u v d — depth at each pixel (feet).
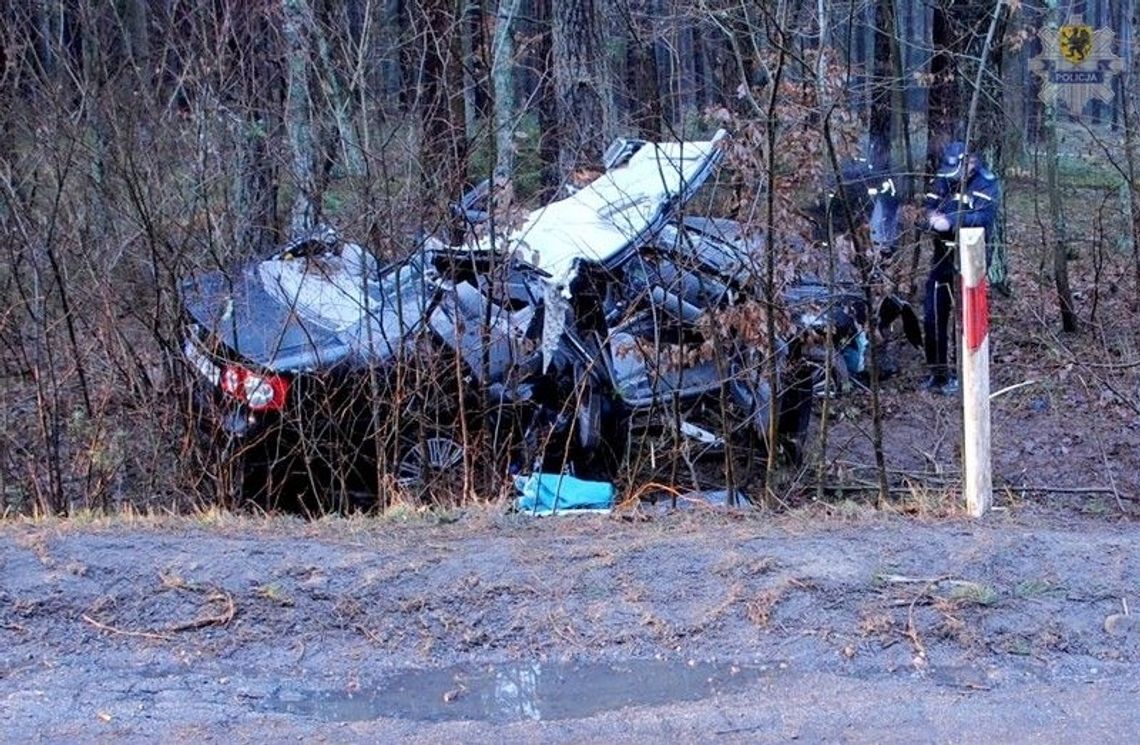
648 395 21.50
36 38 21.66
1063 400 27.99
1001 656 12.31
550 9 27.99
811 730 10.91
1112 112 31.86
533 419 20.62
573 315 20.45
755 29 18.10
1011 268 35.55
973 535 14.89
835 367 21.77
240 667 12.17
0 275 21.49
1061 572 13.67
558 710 11.37
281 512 20.53
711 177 20.59
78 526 15.85
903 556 14.08
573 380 20.44
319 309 21.30
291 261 21.45
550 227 21.66
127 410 21.47
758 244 19.15
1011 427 26.86
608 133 24.86
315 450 20.16
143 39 21.97
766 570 13.83
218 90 21.15
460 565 13.99
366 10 20.26
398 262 20.29
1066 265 32.68
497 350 20.68
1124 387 27.45
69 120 21.16
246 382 20.10
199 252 21.42
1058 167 35.12
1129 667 12.12
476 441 20.33
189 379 20.77
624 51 27.04
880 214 24.53
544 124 23.32
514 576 13.75
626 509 17.76
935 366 28.22
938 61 32.19
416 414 20.20
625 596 13.42
